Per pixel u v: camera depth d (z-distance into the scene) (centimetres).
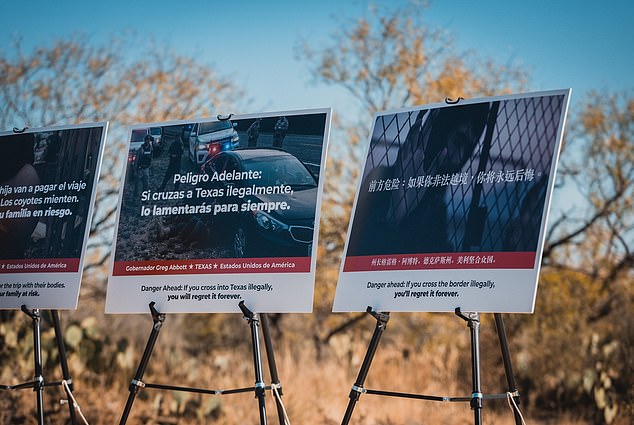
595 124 1680
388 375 1347
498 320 593
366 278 616
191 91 1712
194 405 1089
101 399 1078
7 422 994
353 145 1714
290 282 634
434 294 588
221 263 658
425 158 618
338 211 1700
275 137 662
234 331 1727
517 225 571
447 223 596
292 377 1252
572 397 1245
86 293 1591
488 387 1295
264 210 653
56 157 752
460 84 1727
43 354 1094
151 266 682
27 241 746
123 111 1678
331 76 1748
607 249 1603
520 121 588
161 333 1627
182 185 686
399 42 1744
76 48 1670
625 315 1384
